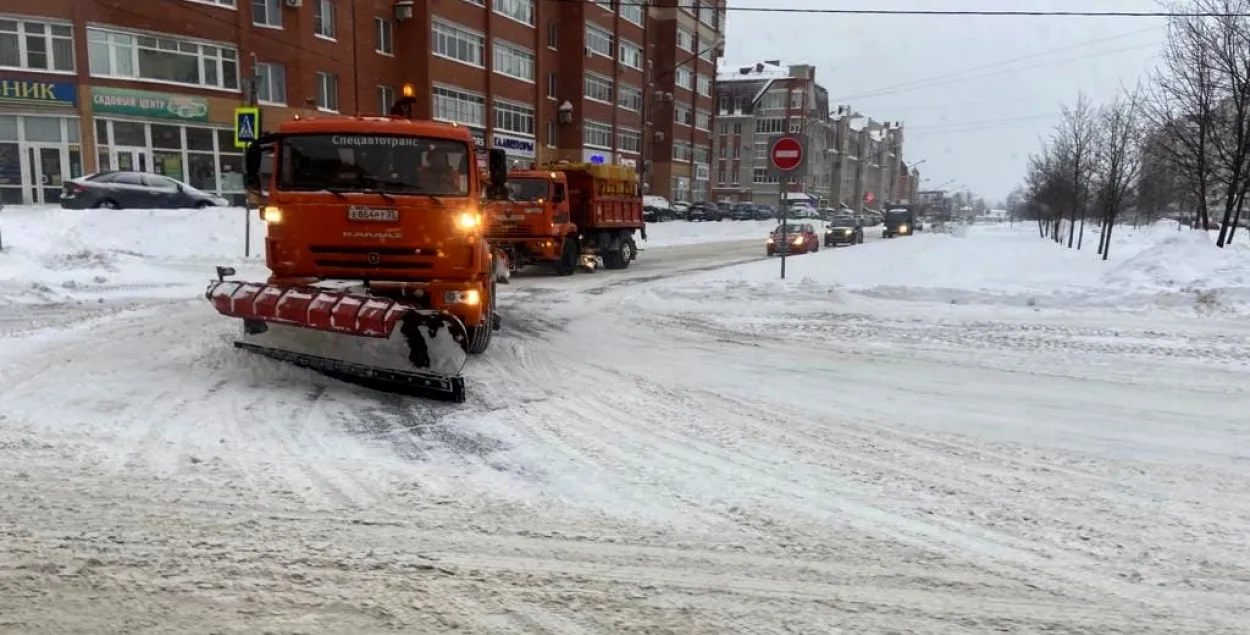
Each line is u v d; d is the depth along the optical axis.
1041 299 12.61
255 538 3.80
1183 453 5.46
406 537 3.88
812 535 4.04
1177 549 3.92
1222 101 16.33
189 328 9.52
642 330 10.72
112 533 3.80
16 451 4.87
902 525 4.19
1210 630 3.16
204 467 4.73
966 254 23.11
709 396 6.99
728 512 4.32
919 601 3.38
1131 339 9.88
